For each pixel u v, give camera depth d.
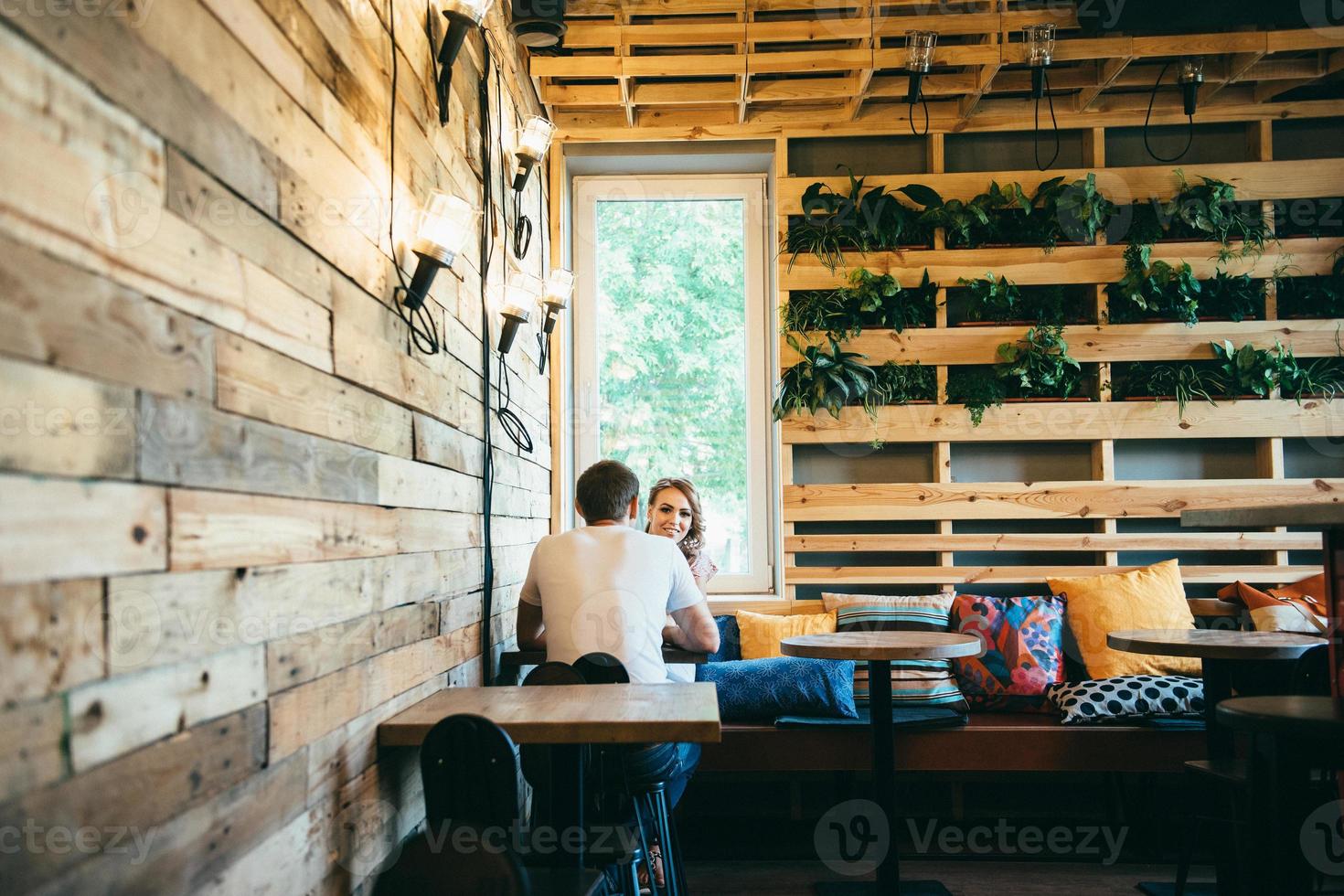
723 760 3.58
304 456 1.37
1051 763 3.54
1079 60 4.14
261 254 1.24
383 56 1.82
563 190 4.44
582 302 4.58
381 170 1.79
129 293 0.93
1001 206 4.34
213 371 1.10
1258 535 4.23
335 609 1.49
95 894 0.86
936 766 3.56
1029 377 4.25
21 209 0.78
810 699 3.63
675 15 3.96
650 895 2.52
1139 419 4.29
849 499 4.32
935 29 3.72
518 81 3.58
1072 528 4.37
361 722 1.62
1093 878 3.33
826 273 4.37
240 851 1.15
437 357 2.15
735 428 4.58
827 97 4.18
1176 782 3.73
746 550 4.54
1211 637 3.00
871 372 4.25
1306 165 4.35
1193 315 4.25
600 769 2.15
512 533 3.19
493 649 2.78
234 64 1.17
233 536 1.15
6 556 0.75
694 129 4.42
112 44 0.91
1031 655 3.88
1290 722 1.68
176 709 1.01
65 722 0.82
